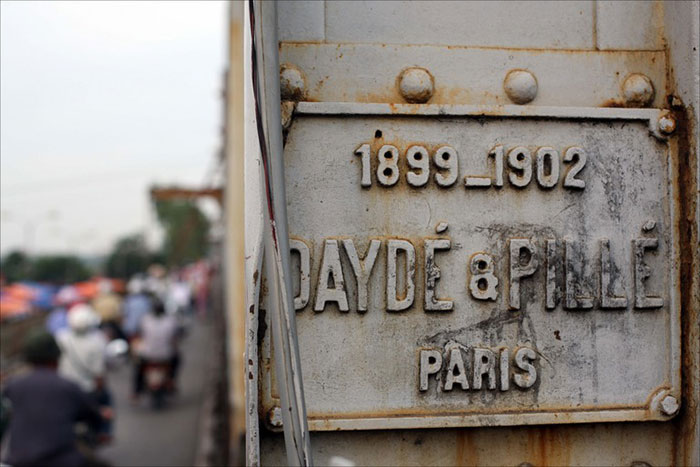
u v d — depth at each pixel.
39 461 5.06
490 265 1.58
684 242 1.63
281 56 1.60
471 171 1.59
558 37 1.68
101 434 7.12
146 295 18.58
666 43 1.70
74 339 7.59
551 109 1.61
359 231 1.55
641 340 1.61
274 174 1.40
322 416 1.52
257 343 1.45
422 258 1.56
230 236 6.54
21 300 19.62
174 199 13.63
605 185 1.62
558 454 1.60
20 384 5.22
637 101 1.68
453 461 1.58
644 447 1.63
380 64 1.62
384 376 1.54
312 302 1.54
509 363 1.57
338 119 1.56
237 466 5.27
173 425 11.12
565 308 1.59
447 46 1.64
